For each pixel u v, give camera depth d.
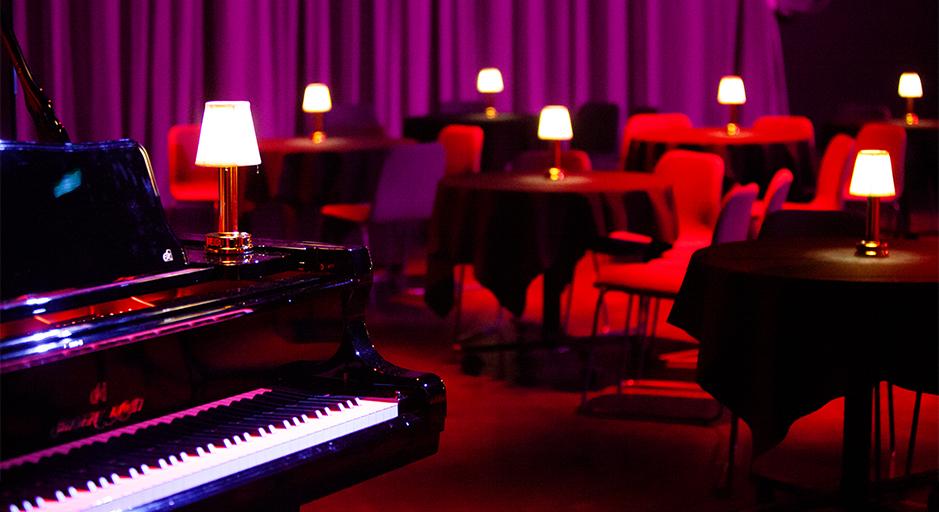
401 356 5.36
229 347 2.23
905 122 8.52
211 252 2.42
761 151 7.28
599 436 4.24
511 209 5.10
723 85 7.89
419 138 8.65
